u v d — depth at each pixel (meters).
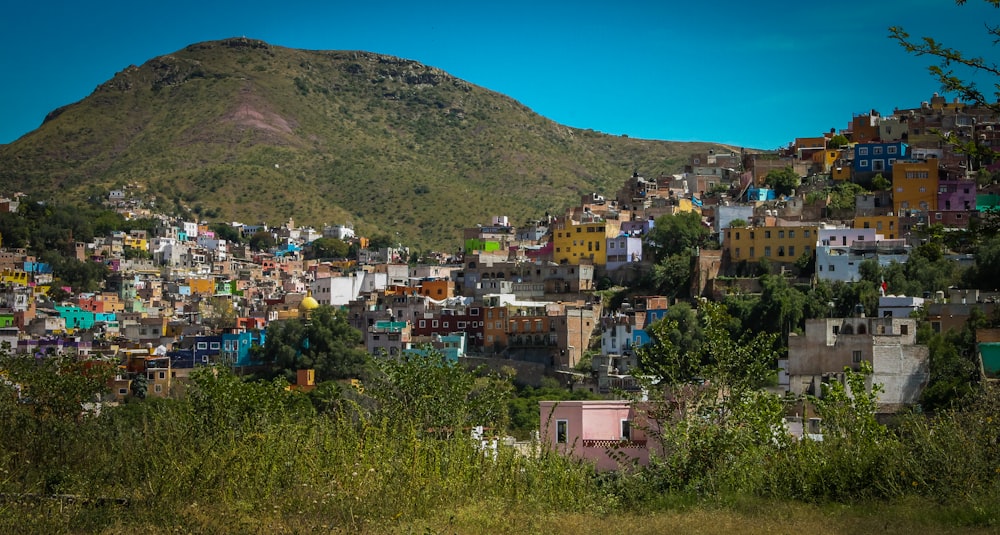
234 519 56.66
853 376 70.81
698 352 71.56
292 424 70.31
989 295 156.62
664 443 69.06
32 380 77.75
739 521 57.44
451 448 67.38
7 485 61.56
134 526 56.06
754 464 65.69
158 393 188.38
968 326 139.50
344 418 70.38
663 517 59.00
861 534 54.06
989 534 53.16
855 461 63.66
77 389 78.00
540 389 177.62
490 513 59.12
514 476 65.12
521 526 57.53
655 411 71.12
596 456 80.81
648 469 68.62
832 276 194.88
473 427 76.94
